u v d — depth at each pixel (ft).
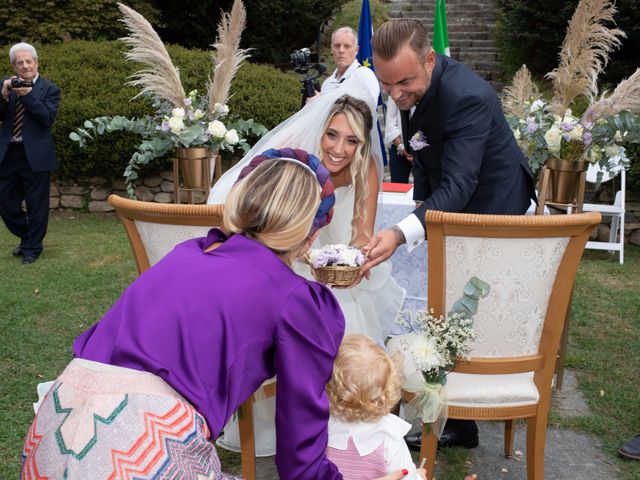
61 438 4.42
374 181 9.02
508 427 9.39
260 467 9.41
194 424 4.53
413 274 11.35
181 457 4.42
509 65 37.55
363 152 8.73
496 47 40.52
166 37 41.37
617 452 9.59
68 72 25.30
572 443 9.89
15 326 13.79
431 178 9.39
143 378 4.60
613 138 10.75
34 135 17.95
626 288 17.13
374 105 8.62
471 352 7.44
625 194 21.45
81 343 5.22
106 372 4.64
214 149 12.10
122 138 23.48
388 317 10.04
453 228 6.88
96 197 24.80
